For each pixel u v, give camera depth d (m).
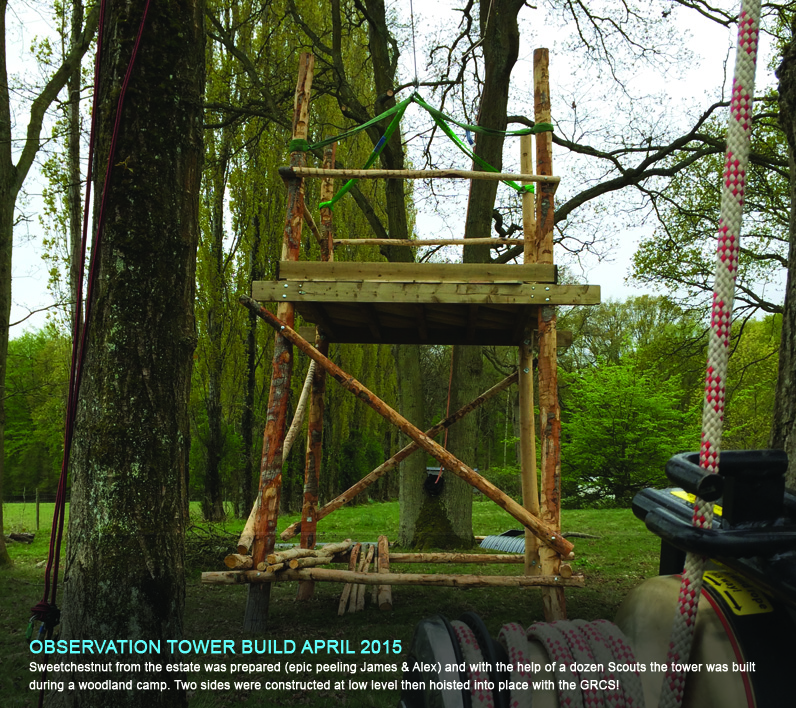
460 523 12.97
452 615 6.86
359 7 14.76
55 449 31.75
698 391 29.38
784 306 3.80
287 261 5.82
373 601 7.72
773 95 14.41
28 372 28.80
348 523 19.69
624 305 42.88
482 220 13.23
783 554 1.75
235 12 19.20
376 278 5.76
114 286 3.04
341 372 5.66
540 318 5.89
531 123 15.22
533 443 7.54
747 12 1.57
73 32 12.91
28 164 11.42
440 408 40.06
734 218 1.58
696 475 1.68
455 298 5.65
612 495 25.94
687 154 16.42
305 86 6.62
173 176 3.18
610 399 25.05
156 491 3.03
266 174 23.11
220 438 22.42
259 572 5.77
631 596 2.28
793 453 3.52
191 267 3.29
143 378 3.04
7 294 11.23
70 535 3.04
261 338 25.44
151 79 3.14
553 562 5.77
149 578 2.96
